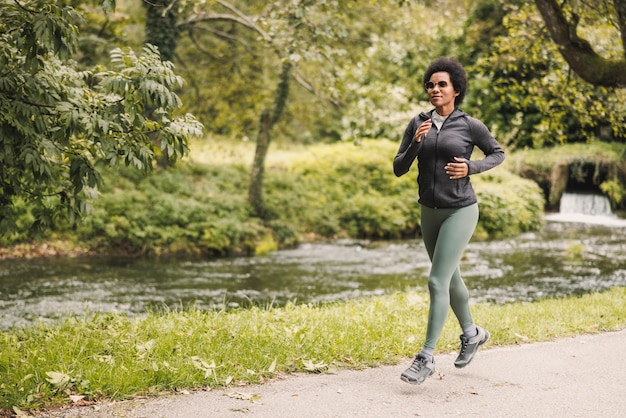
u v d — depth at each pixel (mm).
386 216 18859
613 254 15023
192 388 3877
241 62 17766
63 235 14680
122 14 16359
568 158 23438
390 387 3979
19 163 4793
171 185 17094
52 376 3734
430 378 4172
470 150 4102
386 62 20344
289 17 9148
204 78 17703
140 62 4301
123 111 4465
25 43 4211
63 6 4301
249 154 22906
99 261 13812
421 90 21406
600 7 9227
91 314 8625
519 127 25156
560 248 16094
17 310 9148
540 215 20750
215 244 15438
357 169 21406
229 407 3562
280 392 3848
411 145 4078
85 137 4863
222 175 19188
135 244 14984
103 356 4348
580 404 3656
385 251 16156
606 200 22703
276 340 4820
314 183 20297
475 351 4305
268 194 18906
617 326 5770
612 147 24172
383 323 5582
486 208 19016
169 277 12297
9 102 4191
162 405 3578
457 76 4090
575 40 8891
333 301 10172
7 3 4254
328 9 9148
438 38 21375
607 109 11766
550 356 4695
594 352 4793
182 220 15789
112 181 16422
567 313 6355
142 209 15703
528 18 11461
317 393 3838
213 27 18516
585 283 11594
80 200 5305
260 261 14492
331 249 16484
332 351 4598
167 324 5480
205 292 10953
